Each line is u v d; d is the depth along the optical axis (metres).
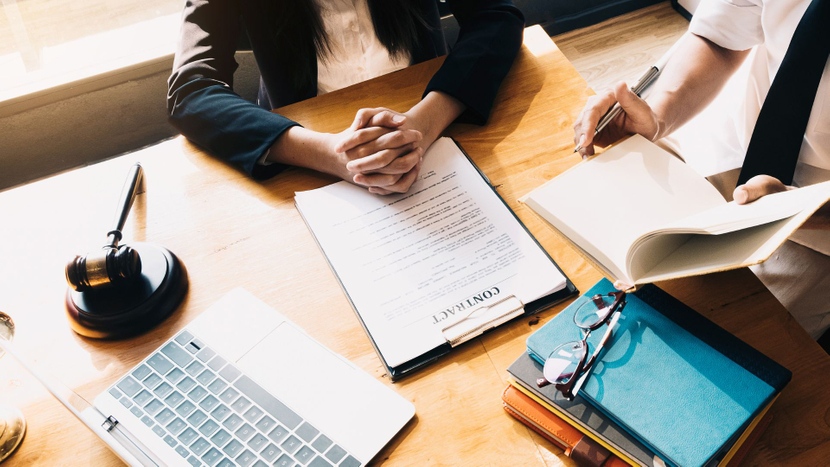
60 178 0.93
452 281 0.73
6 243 0.84
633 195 0.69
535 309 0.70
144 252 0.78
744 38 0.98
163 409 0.64
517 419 0.62
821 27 0.81
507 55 1.01
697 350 0.59
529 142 0.91
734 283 0.70
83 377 0.68
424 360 0.67
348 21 1.22
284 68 1.21
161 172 0.93
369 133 0.84
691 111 0.97
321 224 0.82
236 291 0.75
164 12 1.99
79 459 0.62
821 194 0.49
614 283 0.62
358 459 0.59
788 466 0.56
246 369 0.67
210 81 1.01
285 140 0.90
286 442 0.61
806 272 1.10
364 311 0.71
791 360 0.63
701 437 0.53
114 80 1.80
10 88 1.75
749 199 0.61
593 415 0.57
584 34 2.38
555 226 0.67
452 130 0.95
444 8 2.07
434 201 0.83
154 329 0.73
